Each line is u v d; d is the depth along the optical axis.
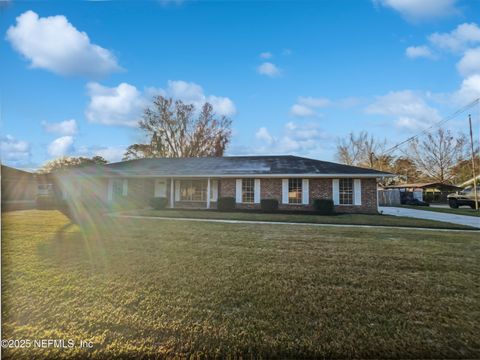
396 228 9.12
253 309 2.98
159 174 16.34
